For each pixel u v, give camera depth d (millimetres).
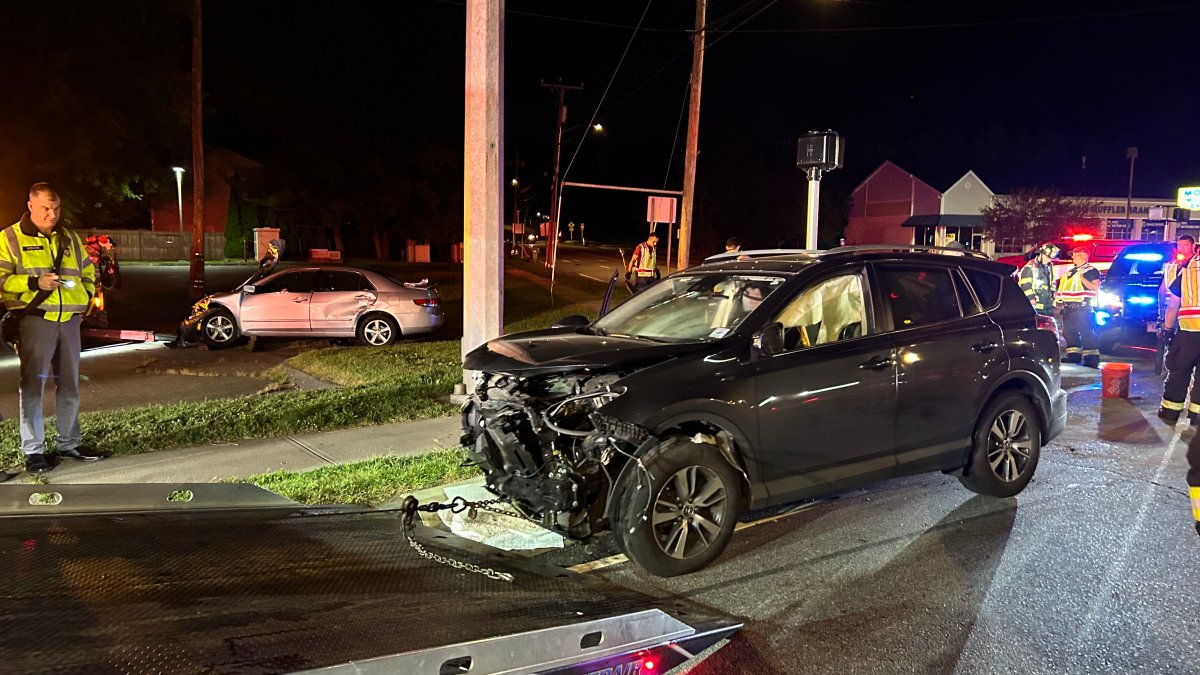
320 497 5527
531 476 4309
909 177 49938
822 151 9422
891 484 6273
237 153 44344
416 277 32469
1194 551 4855
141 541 3441
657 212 19625
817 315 5262
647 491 4246
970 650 3664
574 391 4445
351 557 3596
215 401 8664
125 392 9844
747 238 53906
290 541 3744
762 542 5035
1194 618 3973
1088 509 5645
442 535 4516
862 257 5398
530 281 32375
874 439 5109
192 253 21172
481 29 7516
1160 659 3580
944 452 5461
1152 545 4953
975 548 4914
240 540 3660
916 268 5609
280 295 13945
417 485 5848
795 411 4758
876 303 5285
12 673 2010
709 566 4656
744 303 5168
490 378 5094
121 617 2490
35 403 6074
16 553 3102
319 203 45312
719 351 4605
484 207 7828
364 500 5551
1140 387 10500
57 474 6012
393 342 14297
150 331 16000
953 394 5441
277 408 8195
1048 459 6992
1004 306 5941
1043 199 43406
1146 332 13328
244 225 43875
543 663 2674
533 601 3260
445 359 11617
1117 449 7340
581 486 4129
